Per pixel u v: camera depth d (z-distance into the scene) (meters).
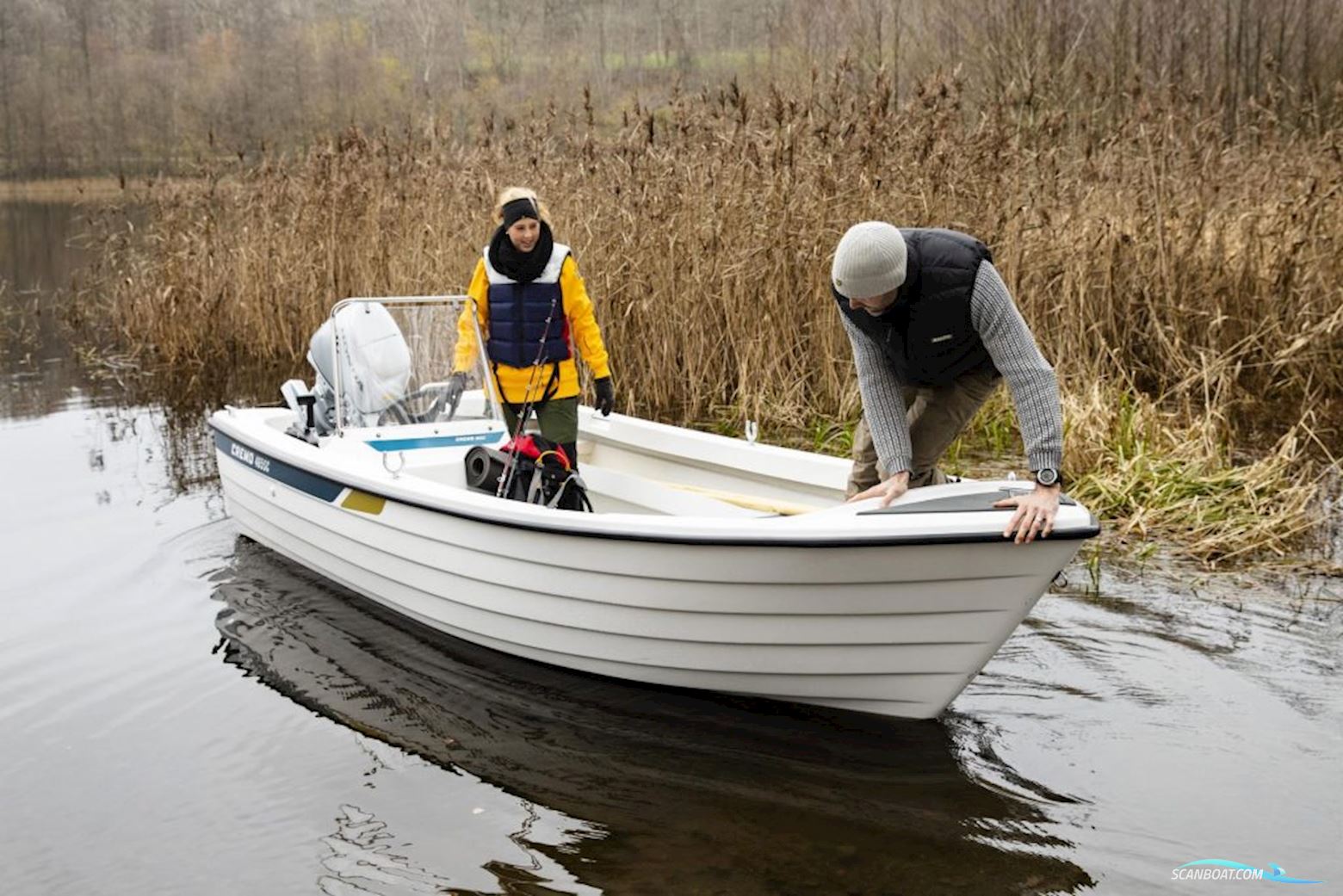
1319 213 7.82
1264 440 6.60
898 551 3.32
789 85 11.23
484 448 4.62
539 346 4.81
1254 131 8.90
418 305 5.14
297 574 5.03
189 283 10.48
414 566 4.32
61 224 19.58
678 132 8.07
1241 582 4.60
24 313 12.46
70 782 3.34
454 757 3.47
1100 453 5.90
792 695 3.78
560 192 8.02
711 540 3.46
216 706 3.81
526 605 3.99
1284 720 3.51
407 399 5.09
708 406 7.67
